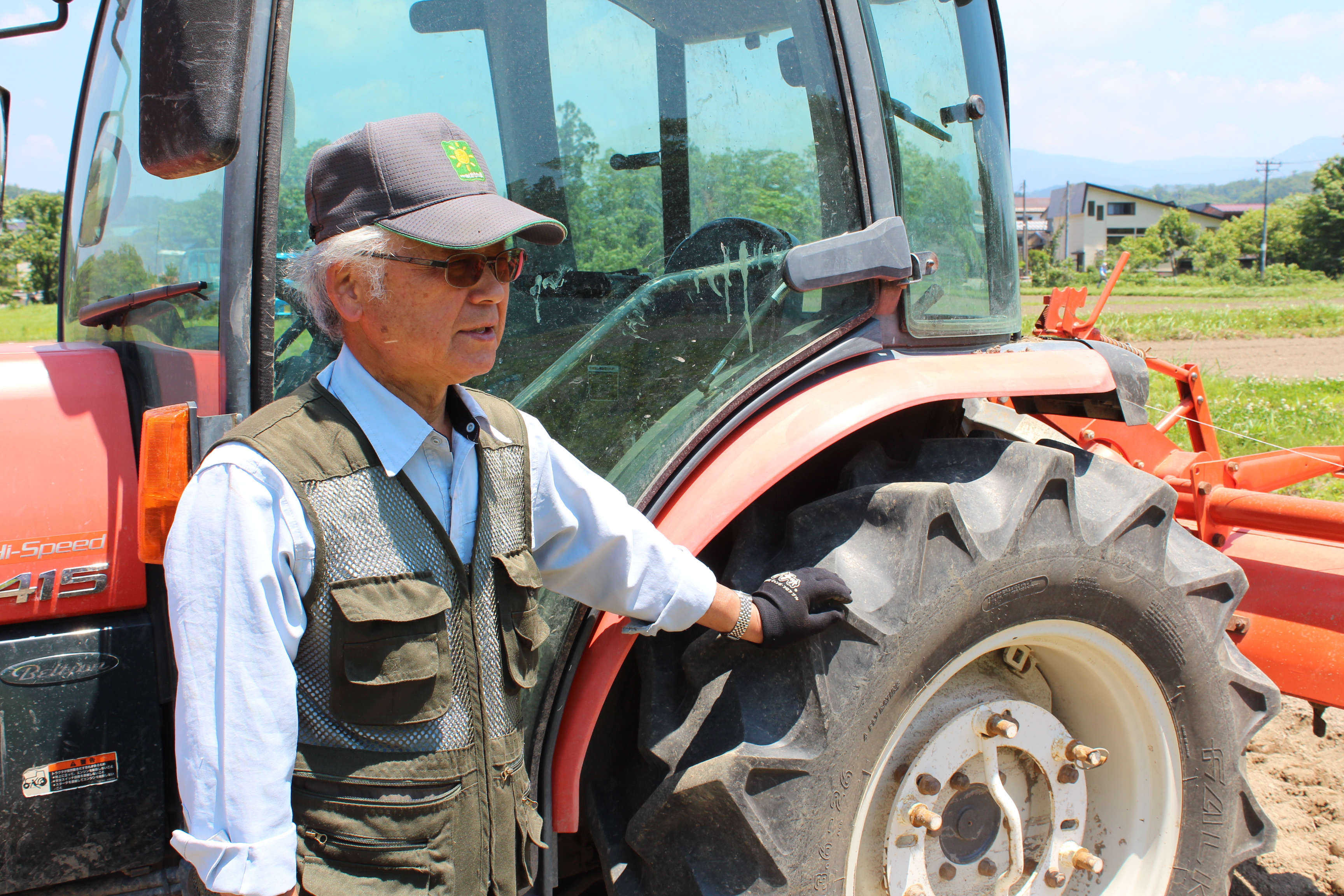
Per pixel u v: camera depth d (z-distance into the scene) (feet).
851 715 5.78
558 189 6.27
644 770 6.24
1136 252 280.92
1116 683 7.20
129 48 7.32
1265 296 138.00
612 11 6.32
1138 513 6.89
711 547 6.84
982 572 6.15
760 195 6.55
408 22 5.82
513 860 4.95
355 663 4.27
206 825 4.06
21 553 5.59
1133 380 8.05
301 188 5.51
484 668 4.72
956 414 7.93
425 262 4.31
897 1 7.16
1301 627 8.84
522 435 5.08
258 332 5.08
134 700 5.69
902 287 6.85
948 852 6.94
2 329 43.91
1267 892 9.08
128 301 6.37
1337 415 32.50
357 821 4.40
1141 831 7.42
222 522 4.08
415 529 4.47
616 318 6.33
